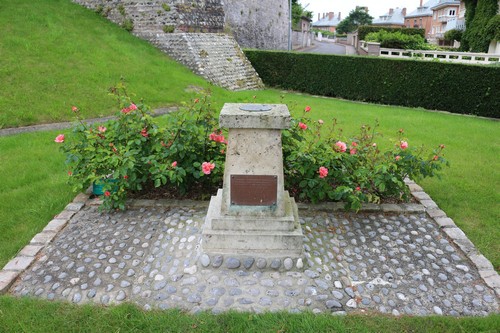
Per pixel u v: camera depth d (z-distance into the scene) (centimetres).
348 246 380
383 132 862
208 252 333
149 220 413
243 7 2103
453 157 680
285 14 2738
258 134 324
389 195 480
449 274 344
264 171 329
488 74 1277
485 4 2492
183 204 443
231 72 1504
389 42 2416
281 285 316
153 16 1424
